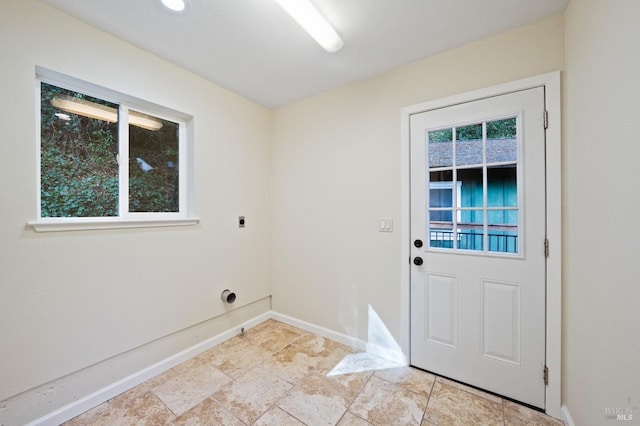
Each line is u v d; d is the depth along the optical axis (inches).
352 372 73.4
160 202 77.4
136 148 72.3
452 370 70.1
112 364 64.2
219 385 67.9
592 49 43.7
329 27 57.5
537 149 59.1
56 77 56.9
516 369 61.9
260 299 106.0
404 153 76.7
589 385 44.9
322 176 94.7
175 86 76.3
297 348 86.4
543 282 58.9
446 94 70.2
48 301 54.5
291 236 103.9
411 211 76.1
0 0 48.7
